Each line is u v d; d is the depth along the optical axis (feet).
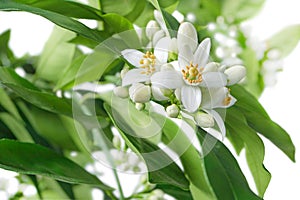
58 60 1.90
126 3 1.62
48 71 1.91
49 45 1.90
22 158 1.46
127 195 1.65
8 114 1.78
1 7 1.38
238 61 1.95
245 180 1.45
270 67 2.00
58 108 1.58
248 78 1.96
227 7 1.92
